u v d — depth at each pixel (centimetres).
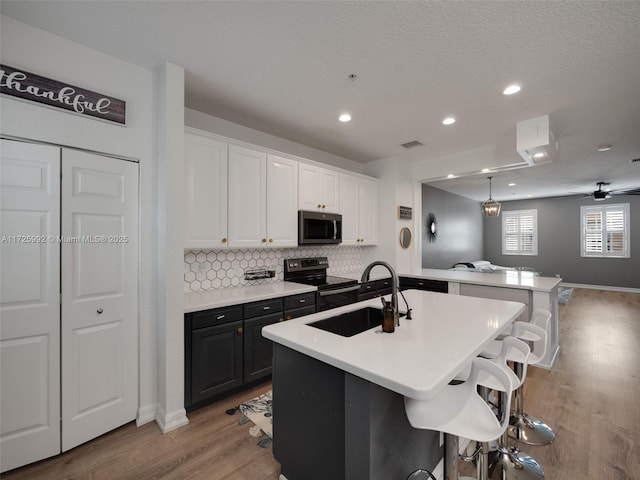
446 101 256
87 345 186
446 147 380
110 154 196
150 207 212
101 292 192
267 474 165
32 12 157
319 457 137
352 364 114
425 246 628
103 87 192
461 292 362
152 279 213
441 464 170
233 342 242
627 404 233
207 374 227
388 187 428
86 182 186
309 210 335
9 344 162
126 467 169
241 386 252
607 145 371
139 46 186
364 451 116
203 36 177
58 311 175
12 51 162
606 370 296
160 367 209
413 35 174
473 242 871
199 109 273
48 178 172
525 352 145
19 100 163
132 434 196
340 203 375
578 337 400
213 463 173
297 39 179
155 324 214
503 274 415
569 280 820
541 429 199
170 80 204
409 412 121
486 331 155
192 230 238
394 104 262
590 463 171
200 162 245
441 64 203
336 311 194
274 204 300
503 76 216
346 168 434
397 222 424
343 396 126
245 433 199
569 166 482
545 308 299
